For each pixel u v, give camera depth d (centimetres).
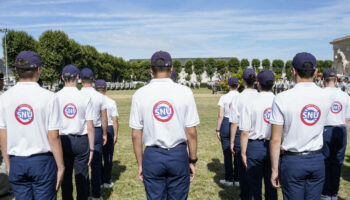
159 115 200
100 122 369
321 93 202
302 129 200
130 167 536
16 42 3116
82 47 4019
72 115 292
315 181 207
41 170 203
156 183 208
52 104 203
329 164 360
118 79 5728
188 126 206
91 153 311
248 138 282
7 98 199
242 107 307
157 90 203
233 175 453
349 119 353
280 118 202
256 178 279
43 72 3225
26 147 200
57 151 207
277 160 208
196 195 399
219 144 705
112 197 396
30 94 199
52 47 3253
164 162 202
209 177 473
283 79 2522
